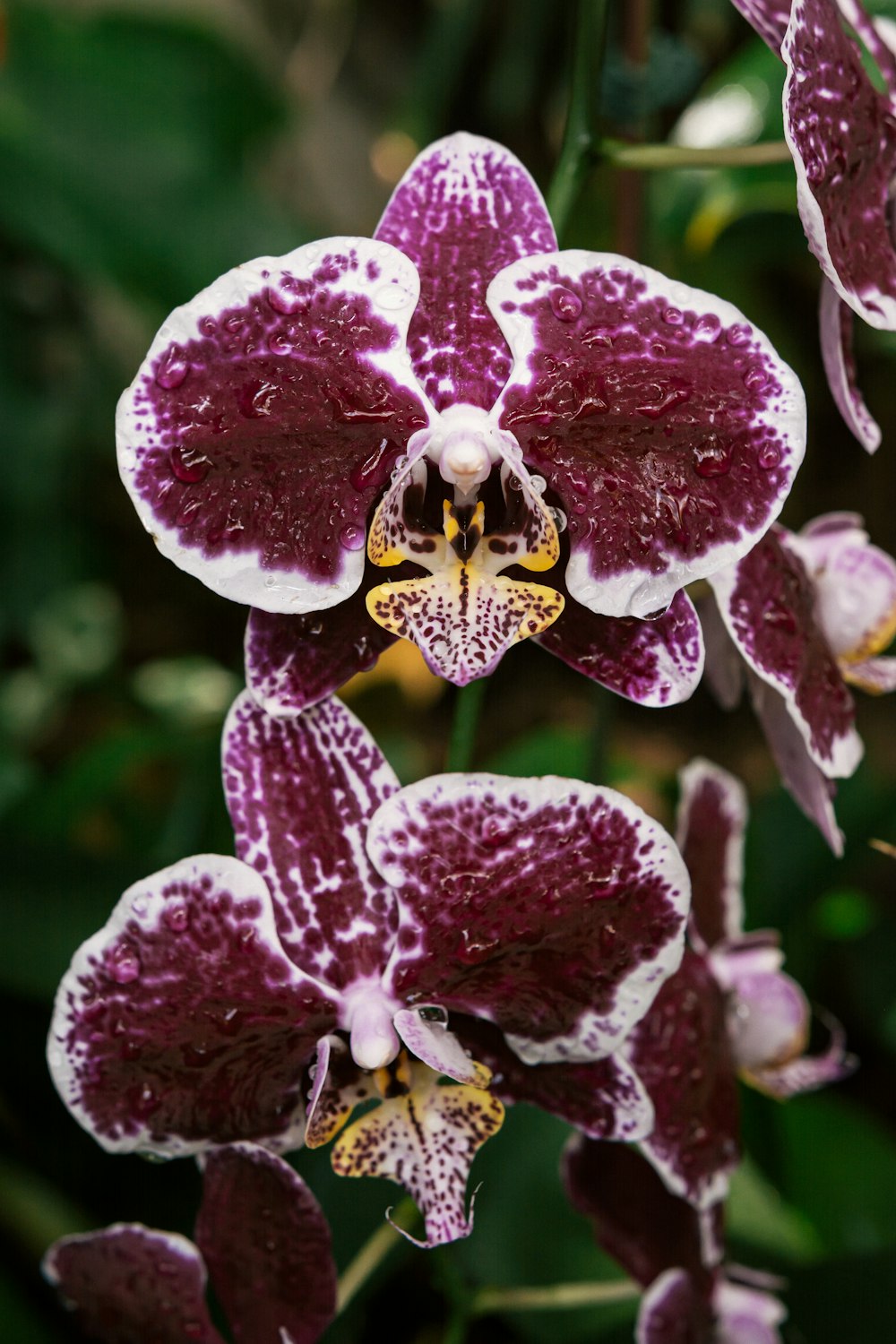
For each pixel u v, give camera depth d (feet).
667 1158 1.13
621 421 1.01
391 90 3.01
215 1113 1.07
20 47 1.85
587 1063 1.07
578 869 1.03
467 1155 1.07
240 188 1.90
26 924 1.33
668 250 1.67
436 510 1.07
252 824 1.05
